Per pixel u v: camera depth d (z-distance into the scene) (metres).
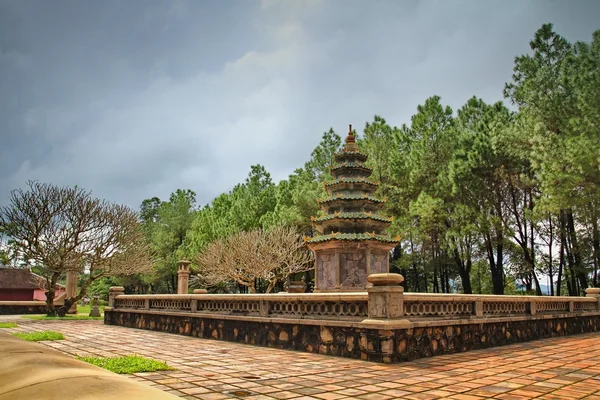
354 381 6.42
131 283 52.38
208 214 46.25
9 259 27.58
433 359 8.57
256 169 46.66
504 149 25.06
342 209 17.66
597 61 18.38
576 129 18.33
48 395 1.50
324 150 37.78
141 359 7.83
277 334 10.48
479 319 10.30
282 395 5.52
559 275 27.67
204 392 5.66
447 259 31.05
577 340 12.52
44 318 23.61
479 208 27.33
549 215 23.62
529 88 21.33
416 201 28.42
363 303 8.92
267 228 36.94
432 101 32.22
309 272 38.78
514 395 5.60
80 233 25.06
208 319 12.82
